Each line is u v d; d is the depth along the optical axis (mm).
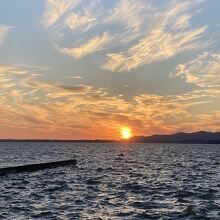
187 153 158875
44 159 94062
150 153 157375
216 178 54219
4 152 140125
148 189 40625
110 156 124875
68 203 31078
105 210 28359
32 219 24922
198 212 28047
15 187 40875
